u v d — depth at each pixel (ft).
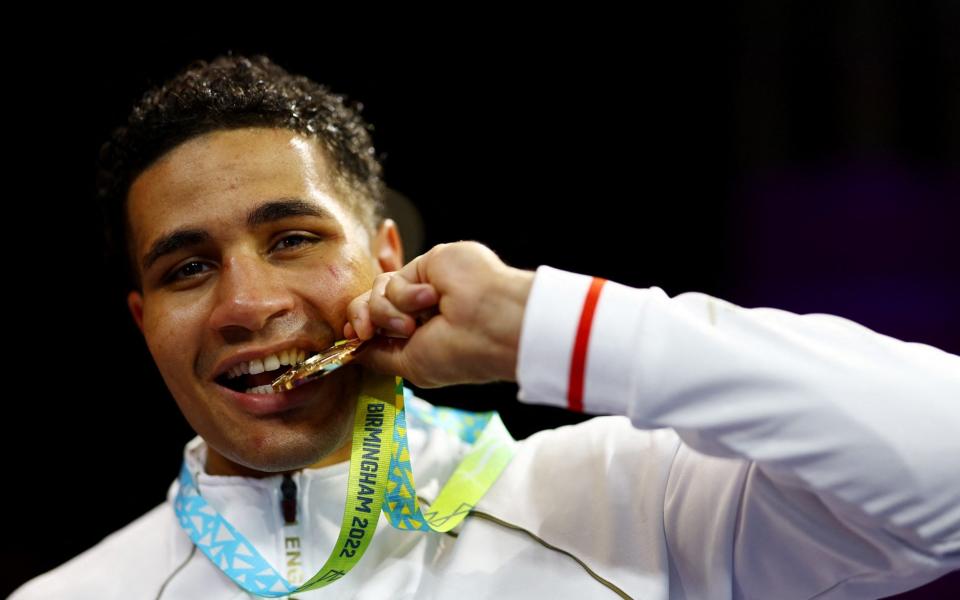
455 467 12.30
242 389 11.45
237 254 10.77
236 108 11.30
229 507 11.75
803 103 27.12
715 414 8.39
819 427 8.20
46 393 28.22
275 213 10.86
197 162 10.99
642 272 28.50
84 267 27.71
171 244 10.92
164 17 25.80
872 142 26.81
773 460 8.30
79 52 25.58
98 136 26.22
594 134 28.37
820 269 27.22
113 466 28.55
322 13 26.76
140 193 11.37
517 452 12.12
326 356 10.05
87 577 12.29
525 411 25.72
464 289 9.24
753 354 8.45
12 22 24.99
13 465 28.14
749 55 27.17
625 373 8.55
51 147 26.43
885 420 8.16
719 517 10.02
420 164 28.48
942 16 26.35
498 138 28.50
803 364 8.42
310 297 10.86
